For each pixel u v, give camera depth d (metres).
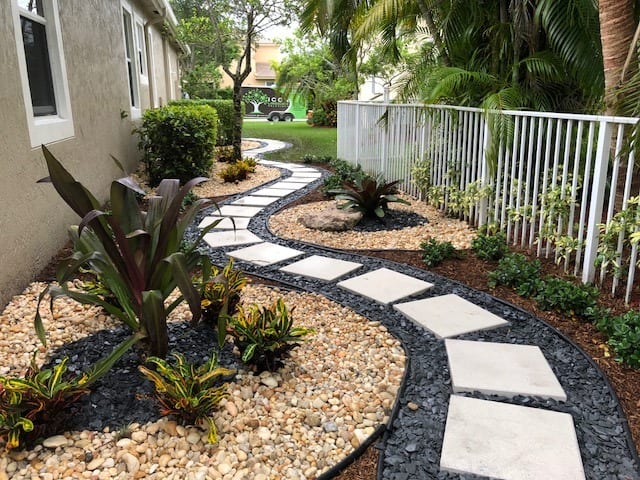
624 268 3.61
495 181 5.12
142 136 7.88
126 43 9.02
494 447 2.08
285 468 2.00
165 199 2.61
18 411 2.01
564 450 2.06
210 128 8.38
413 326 3.23
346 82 19.86
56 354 2.75
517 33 5.30
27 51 4.21
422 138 6.46
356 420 2.30
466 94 5.87
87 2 5.81
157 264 2.51
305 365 2.74
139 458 2.02
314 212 5.88
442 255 4.35
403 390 2.52
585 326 3.16
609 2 3.74
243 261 4.51
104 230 2.43
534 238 4.75
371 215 5.81
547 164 4.18
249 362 2.62
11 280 3.42
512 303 3.50
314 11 7.73
